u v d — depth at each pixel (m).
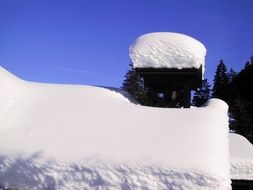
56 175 5.31
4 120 6.43
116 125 6.17
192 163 5.09
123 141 5.69
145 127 6.07
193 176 4.96
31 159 5.48
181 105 8.80
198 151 5.34
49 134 6.03
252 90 36.75
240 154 10.31
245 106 35.28
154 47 8.36
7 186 5.47
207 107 6.88
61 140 5.84
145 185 5.04
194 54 8.16
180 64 8.22
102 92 7.54
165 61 8.28
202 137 5.68
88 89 7.62
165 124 6.13
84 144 5.68
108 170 5.19
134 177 5.10
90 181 5.20
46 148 5.65
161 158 5.21
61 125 6.24
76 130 6.09
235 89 38.03
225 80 39.69
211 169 4.99
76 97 7.20
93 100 7.07
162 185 5.01
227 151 5.64
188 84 8.52
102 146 5.59
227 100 37.69
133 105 6.93
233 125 33.47
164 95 8.98
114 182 5.12
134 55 8.40
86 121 6.33
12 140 5.93
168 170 5.05
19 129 6.22
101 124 6.22
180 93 8.85
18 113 6.63
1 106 6.60
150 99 8.88
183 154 5.29
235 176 9.99
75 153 5.48
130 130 5.99
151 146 5.52
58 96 7.23
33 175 5.39
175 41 8.30
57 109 6.75
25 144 5.80
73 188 5.23
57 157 5.44
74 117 6.46
